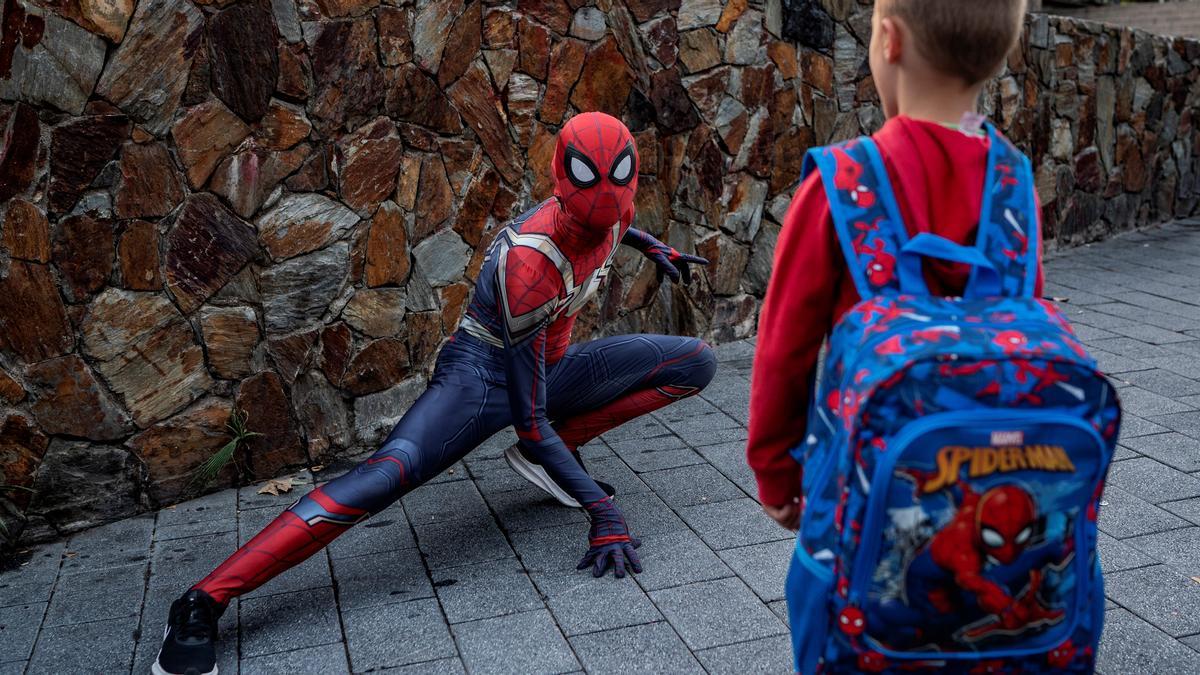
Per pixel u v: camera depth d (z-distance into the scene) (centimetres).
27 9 283
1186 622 248
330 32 348
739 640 248
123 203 312
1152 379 448
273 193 345
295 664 243
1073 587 129
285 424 363
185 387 337
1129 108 793
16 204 292
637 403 325
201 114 323
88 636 259
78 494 320
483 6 392
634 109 454
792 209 144
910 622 126
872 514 124
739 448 380
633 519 321
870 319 131
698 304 507
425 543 308
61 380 310
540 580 282
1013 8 136
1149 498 324
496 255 277
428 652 246
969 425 121
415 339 396
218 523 326
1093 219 782
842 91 550
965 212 137
